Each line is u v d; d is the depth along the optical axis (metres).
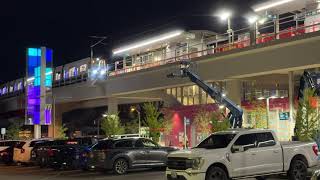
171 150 25.52
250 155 16.78
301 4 34.91
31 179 23.19
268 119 32.66
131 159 24.34
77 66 61.19
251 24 36.16
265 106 34.75
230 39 40.91
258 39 35.97
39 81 57.69
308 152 18.16
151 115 40.03
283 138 33.31
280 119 33.75
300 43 29.22
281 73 33.62
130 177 22.66
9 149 35.62
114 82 49.69
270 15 36.69
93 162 24.48
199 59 37.28
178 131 42.94
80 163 26.84
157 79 42.62
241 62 33.72
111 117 46.72
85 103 64.81
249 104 35.72
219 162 16.20
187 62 27.73
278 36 35.19
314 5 33.97
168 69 40.84
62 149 28.17
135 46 51.38
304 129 23.84
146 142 25.20
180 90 46.44
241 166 16.55
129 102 57.53
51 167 30.73
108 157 24.03
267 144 17.30
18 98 80.56
